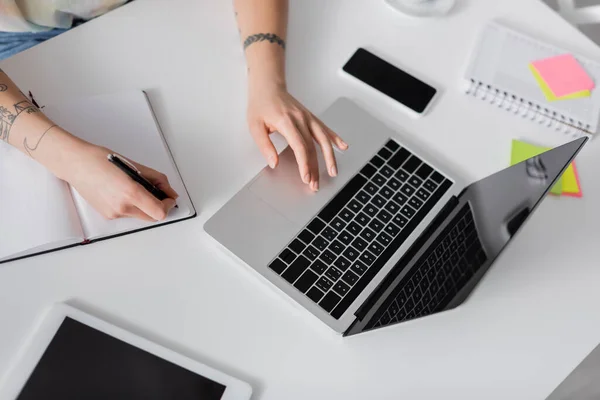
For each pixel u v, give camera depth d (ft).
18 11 3.10
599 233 2.80
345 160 2.78
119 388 2.26
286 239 2.56
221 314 2.46
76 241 2.50
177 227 2.60
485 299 2.60
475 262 2.41
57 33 3.35
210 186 2.70
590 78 3.09
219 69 2.99
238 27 3.06
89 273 2.48
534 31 3.29
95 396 2.24
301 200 2.66
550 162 2.20
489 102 3.06
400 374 2.44
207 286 2.50
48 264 2.47
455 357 2.49
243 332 2.44
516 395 2.46
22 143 2.60
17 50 3.28
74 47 2.93
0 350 2.32
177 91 2.91
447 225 2.65
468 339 2.53
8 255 2.40
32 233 2.43
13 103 2.63
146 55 2.97
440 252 2.56
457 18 3.27
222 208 2.60
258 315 2.48
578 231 2.79
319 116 2.90
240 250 2.53
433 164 2.83
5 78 2.71
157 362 2.33
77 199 2.58
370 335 2.49
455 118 3.00
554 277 2.68
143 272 2.50
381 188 2.74
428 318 2.54
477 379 2.47
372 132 2.87
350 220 2.64
